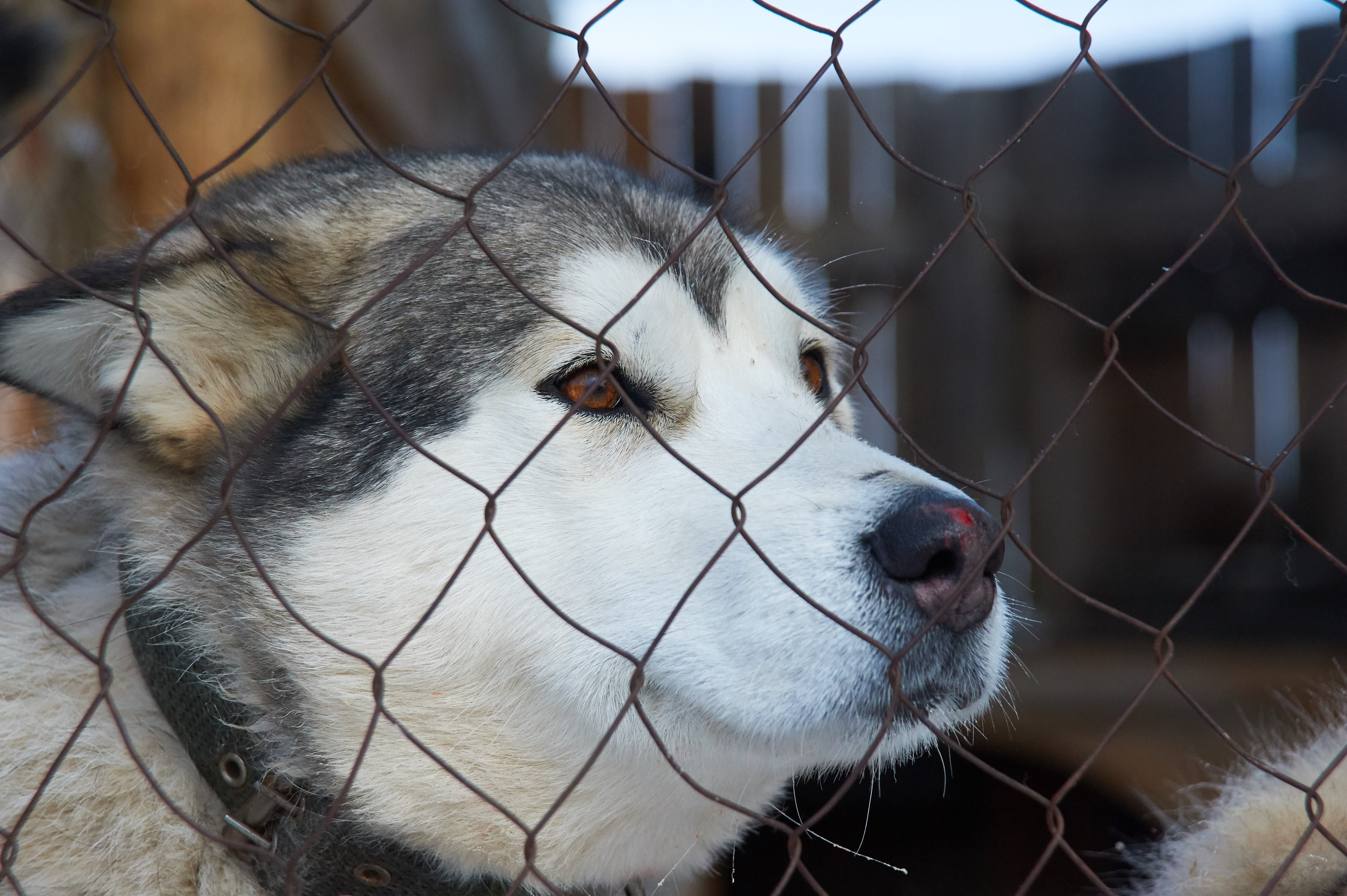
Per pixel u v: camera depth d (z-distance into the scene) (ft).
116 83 13.29
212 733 6.45
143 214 13.34
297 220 7.59
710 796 4.61
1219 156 28.02
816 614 6.00
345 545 6.58
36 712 6.50
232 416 6.91
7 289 12.91
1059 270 29.25
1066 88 28.68
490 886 6.92
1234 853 7.50
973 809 20.67
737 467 6.62
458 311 6.84
